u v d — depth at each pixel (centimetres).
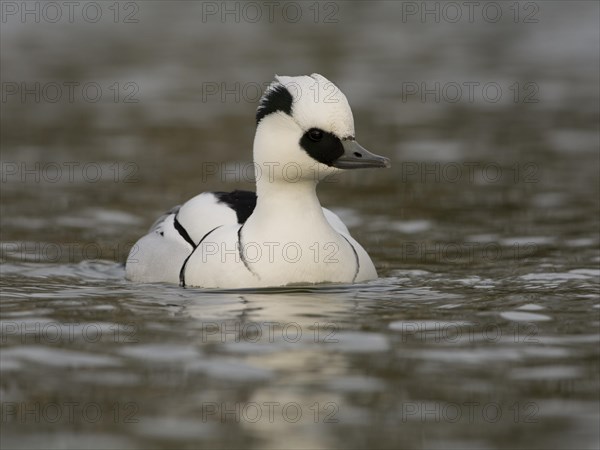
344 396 920
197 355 1025
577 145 2192
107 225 1673
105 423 872
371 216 1719
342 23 3528
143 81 2770
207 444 831
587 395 917
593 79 2836
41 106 2534
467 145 2206
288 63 2967
